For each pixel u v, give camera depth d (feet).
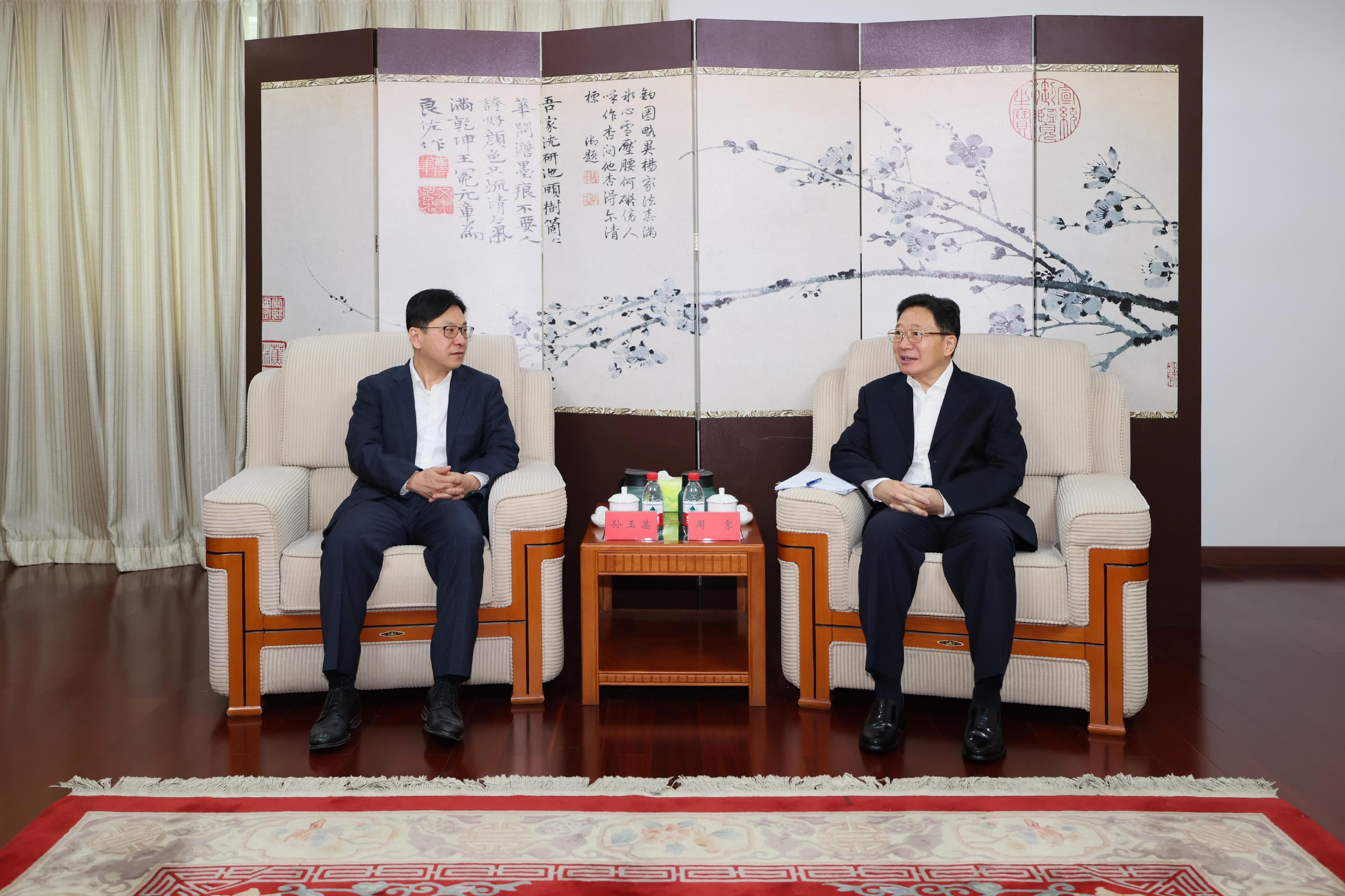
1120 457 9.19
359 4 13.35
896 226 10.80
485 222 11.28
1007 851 5.68
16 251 13.57
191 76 13.42
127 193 13.51
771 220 10.74
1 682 8.85
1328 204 13.28
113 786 6.61
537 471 8.80
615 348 11.05
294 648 8.02
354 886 5.31
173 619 11.00
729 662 8.59
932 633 7.87
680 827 6.00
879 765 7.04
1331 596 11.87
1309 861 5.54
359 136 11.27
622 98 10.83
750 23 10.61
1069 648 7.63
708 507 8.46
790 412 10.87
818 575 8.11
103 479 13.60
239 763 7.05
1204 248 13.34
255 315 11.73
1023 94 10.57
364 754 7.23
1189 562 10.66
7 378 13.70
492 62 11.16
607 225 10.99
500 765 7.04
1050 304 10.70
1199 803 6.30
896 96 10.72
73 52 13.43
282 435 9.48
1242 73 13.21
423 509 8.21
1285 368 13.42
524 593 8.23
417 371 8.90
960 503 7.92
